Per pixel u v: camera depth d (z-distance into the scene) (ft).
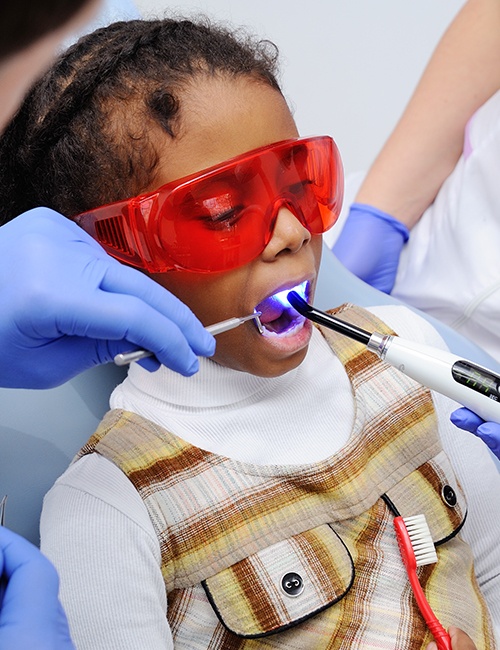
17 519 2.74
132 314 2.13
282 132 2.46
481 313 3.84
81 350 2.31
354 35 6.60
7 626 1.96
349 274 3.51
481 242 3.85
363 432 2.75
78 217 2.52
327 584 2.54
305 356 2.76
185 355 2.19
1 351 2.27
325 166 2.51
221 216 2.32
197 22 2.75
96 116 2.45
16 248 2.25
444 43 4.44
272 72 2.60
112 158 2.43
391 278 4.32
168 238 2.35
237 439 2.67
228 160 2.32
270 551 2.55
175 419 2.67
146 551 2.46
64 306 2.14
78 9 1.35
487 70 4.28
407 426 2.81
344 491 2.64
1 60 1.36
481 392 2.43
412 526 2.67
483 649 2.70
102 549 2.44
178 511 2.54
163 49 2.48
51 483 2.82
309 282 2.55
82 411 2.95
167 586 2.53
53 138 2.52
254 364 2.53
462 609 2.69
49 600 2.02
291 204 2.41
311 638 2.55
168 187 2.31
